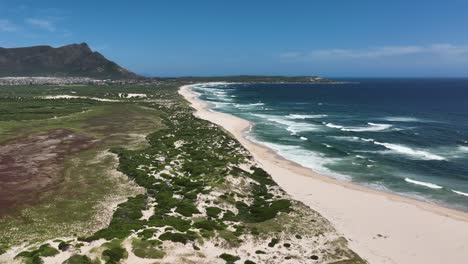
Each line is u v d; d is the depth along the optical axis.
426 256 34.44
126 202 42.41
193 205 41.88
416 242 37.03
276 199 46.03
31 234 34.94
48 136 78.81
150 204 42.75
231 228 37.00
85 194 45.62
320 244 35.16
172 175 52.28
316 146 78.44
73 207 41.59
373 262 32.91
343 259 32.59
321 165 64.44
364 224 40.72
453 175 59.16
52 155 63.78
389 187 53.75
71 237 33.72
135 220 37.88
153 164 57.22
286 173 58.69
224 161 58.75
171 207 41.66
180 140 75.00
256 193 47.72
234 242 34.09
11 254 30.64
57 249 30.38
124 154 62.50
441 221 41.81
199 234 34.44
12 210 40.66
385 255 34.31
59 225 37.06
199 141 73.88
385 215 43.19
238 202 43.56
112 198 44.38
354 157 69.62
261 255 32.72
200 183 48.06
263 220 39.88
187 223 36.88
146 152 64.69
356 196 49.16
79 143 73.06
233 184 48.28
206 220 37.84
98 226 36.94
